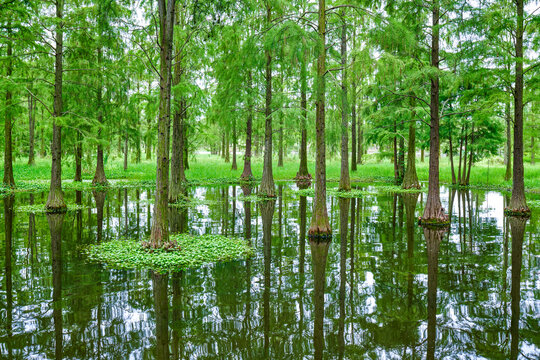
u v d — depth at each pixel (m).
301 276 7.03
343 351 4.26
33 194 19.39
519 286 6.45
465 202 17.88
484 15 11.68
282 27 9.83
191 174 31.67
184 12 16.12
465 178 26.47
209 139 22.98
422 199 18.59
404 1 12.64
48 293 6.05
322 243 9.73
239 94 18.33
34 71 16.67
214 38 15.28
